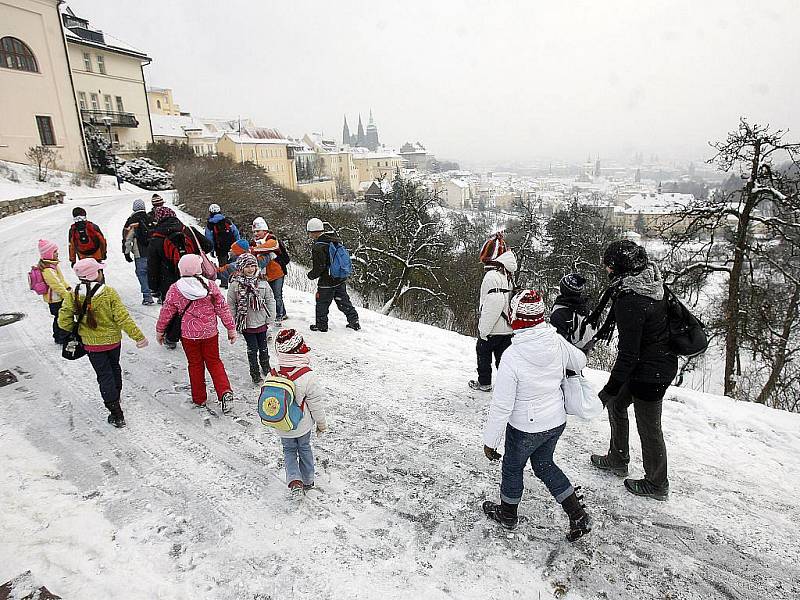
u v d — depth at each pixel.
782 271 12.48
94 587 3.00
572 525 3.28
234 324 5.39
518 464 3.31
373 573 3.14
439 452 4.50
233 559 3.25
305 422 3.69
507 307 5.11
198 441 4.64
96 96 41.41
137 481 4.03
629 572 3.13
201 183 27.09
